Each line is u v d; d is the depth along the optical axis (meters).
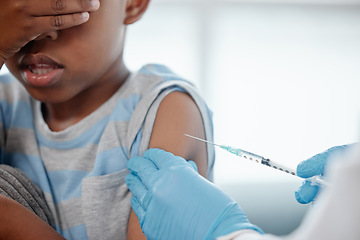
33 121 0.95
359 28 2.50
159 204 0.67
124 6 0.87
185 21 2.44
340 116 2.42
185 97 0.88
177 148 0.81
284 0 2.45
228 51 2.47
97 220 0.80
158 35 2.44
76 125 0.89
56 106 0.93
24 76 0.81
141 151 0.83
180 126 0.83
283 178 2.31
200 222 0.62
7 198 0.70
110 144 0.86
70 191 0.86
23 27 0.73
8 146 0.95
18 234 0.69
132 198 0.78
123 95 0.91
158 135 0.82
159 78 0.94
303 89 2.47
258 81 2.47
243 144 2.31
